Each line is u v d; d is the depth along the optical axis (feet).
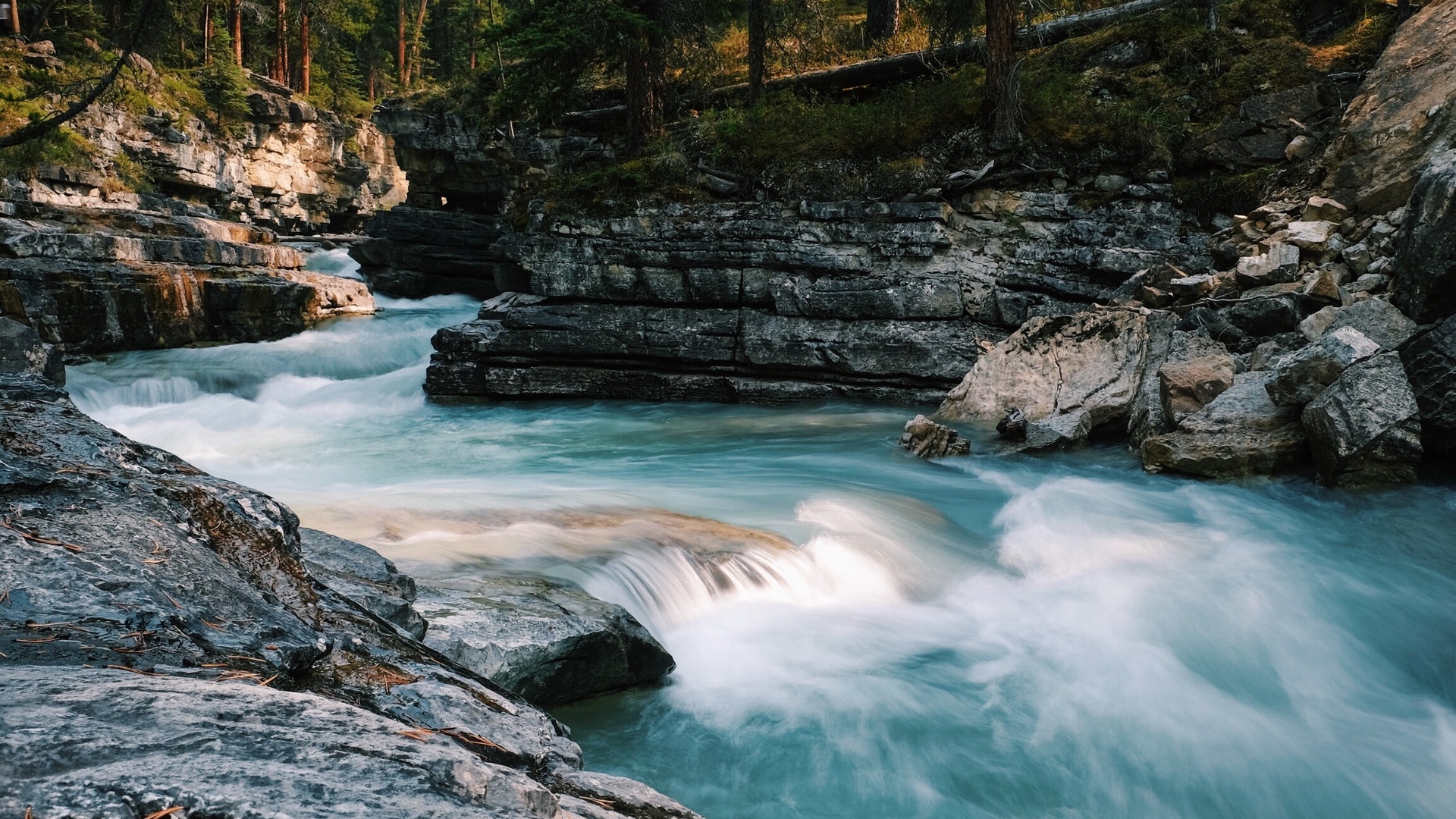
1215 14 57.72
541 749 9.38
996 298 49.39
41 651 6.72
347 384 59.93
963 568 25.53
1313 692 19.90
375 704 8.72
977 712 17.92
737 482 32.73
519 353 54.65
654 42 62.64
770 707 17.70
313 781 5.34
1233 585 23.72
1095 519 28.76
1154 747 17.22
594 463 38.24
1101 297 48.65
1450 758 17.51
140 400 56.90
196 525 10.14
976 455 37.17
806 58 73.36
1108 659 20.34
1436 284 32.60
